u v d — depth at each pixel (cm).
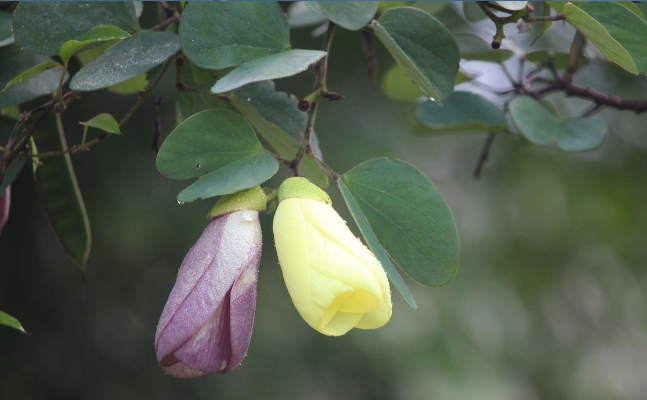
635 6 86
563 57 102
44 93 87
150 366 159
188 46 81
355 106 160
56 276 150
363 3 85
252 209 79
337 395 166
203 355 77
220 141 80
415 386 169
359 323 78
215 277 78
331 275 77
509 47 101
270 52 82
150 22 127
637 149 175
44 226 146
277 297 163
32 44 82
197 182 79
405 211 81
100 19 83
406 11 87
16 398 144
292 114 87
